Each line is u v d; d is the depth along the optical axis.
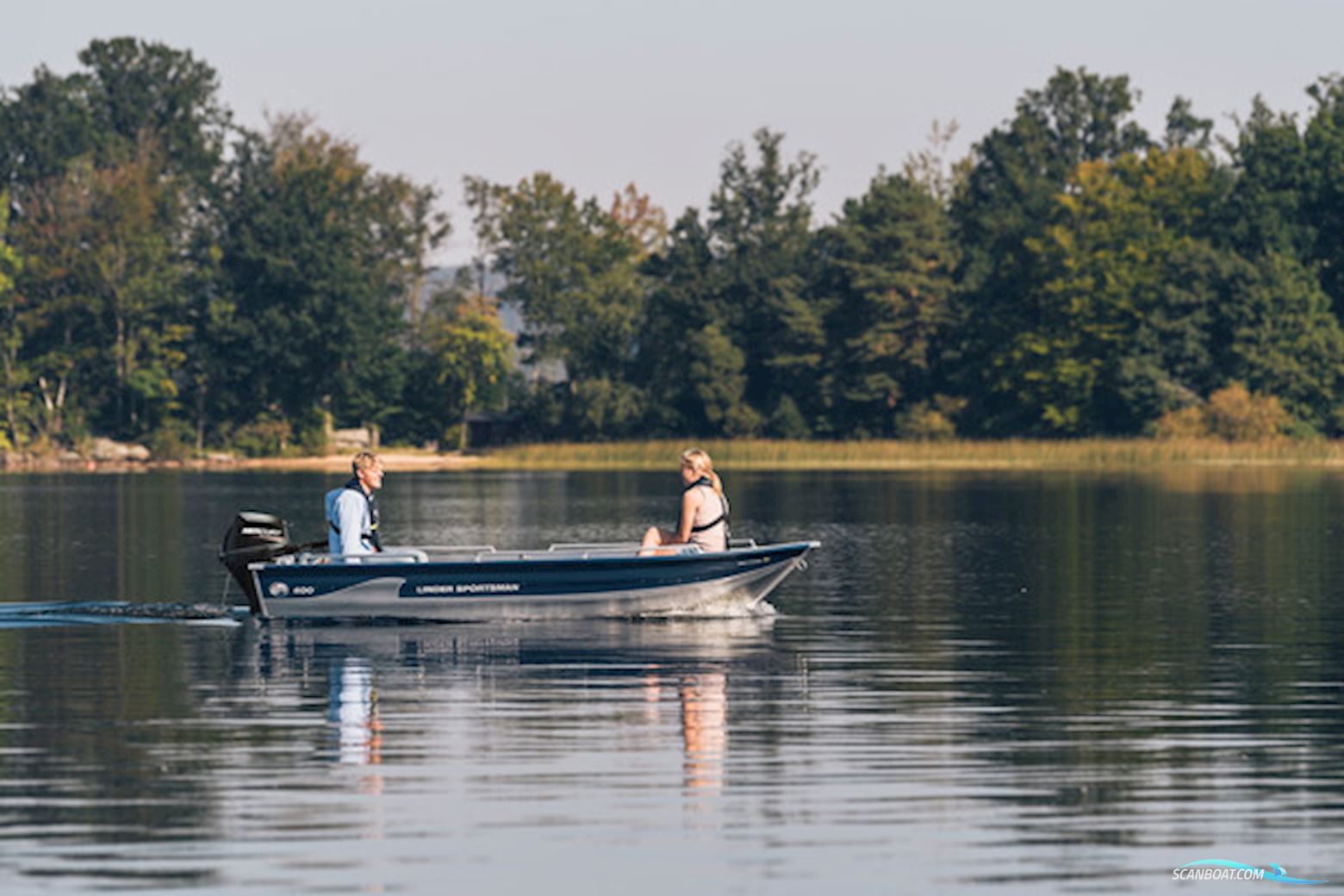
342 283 180.38
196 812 18.02
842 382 175.00
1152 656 28.88
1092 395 164.62
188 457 167.12
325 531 62.72
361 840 17.02
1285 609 35.66
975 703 24.16
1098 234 169.75
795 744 21.33
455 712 23.39
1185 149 178.38
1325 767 20.14
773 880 15.86
